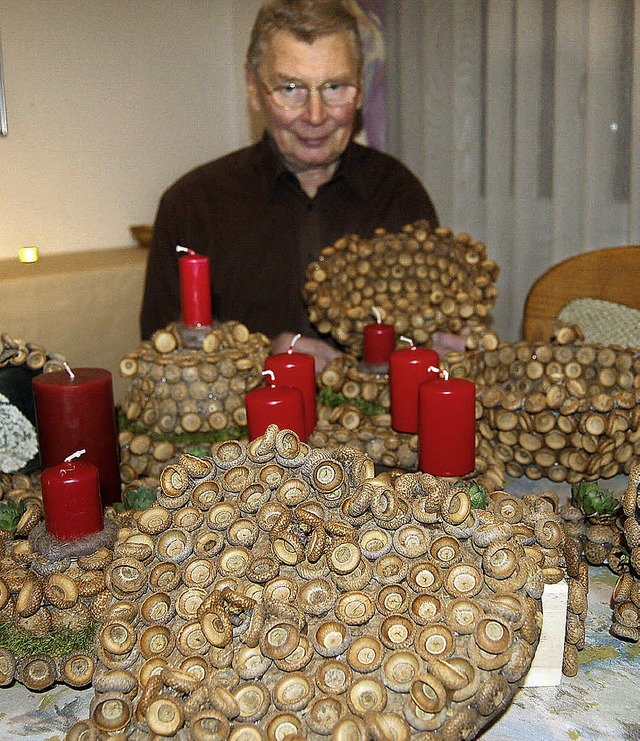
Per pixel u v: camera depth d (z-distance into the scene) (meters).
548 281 1.36
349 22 1.39
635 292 1.28
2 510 0.76
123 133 1.85
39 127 1.62
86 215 1.78
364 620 0.56
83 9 1.70
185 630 0.58
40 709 0.65
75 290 1.54
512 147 1.95
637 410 0.90
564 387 0.93
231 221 1.59
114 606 0.61
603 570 0.82
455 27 1.95
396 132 2.11
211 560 0.61
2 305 1.41
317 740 0.52
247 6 2.07
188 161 2.06
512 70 1.91
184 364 0.95
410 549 0.59
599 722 0.62
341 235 1.58
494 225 2.00
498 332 2.05
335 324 1.23
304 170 1.56
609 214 1.84
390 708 0.53
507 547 0.58
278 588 0.58
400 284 1.25
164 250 1.61
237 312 1.62
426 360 0.94
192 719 0.53
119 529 0.69
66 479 0.66
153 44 1.91
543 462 0.95
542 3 1.84
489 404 0.96
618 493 0.91
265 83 1.41
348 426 1.01
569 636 0.66
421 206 1.62
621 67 1.76
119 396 1.69
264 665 0.55
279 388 0.82
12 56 1.54
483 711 0.53
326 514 0.61
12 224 1.59
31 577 0.64
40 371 0.94
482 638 0.54
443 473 0.81
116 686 0.57
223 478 0.65
